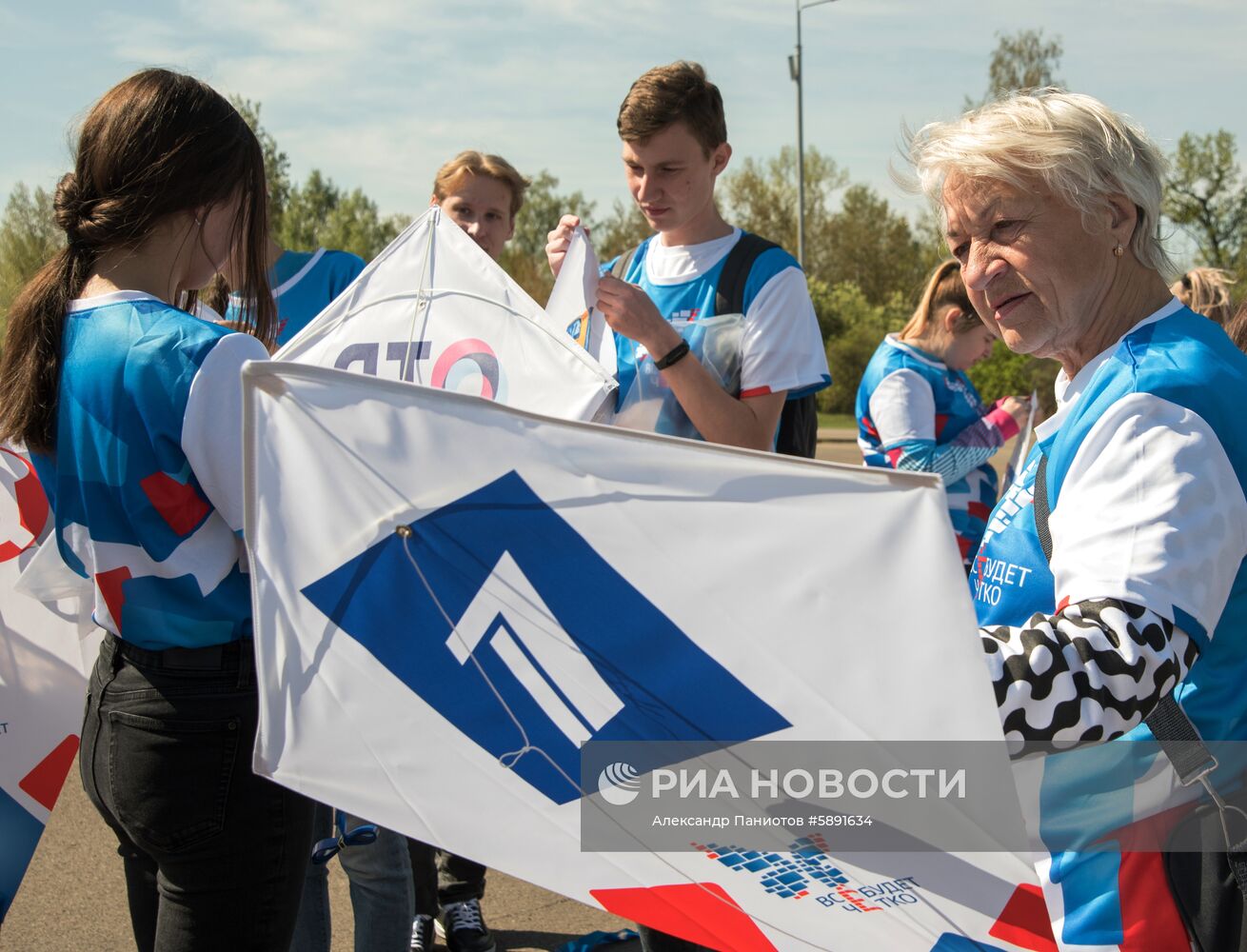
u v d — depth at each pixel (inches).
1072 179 52.2
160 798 62.3
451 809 48.8
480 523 45.4
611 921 121.0
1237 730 51.0
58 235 69.4
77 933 114.0
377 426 45.7
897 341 147.6
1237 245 1411.2
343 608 47.9
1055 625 46.3
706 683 44.2
